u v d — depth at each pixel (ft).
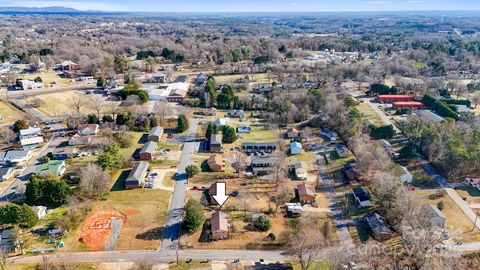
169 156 351.05
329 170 327.26
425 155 347.77
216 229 230.68
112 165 311.47
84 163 329.93
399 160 342.23
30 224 236.84
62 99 497.05
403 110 480.23
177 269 206.28
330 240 230.89
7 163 325.42
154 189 290.15
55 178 281.33
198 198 278.26
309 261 200.23
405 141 385.70
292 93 499.51
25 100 481.87
